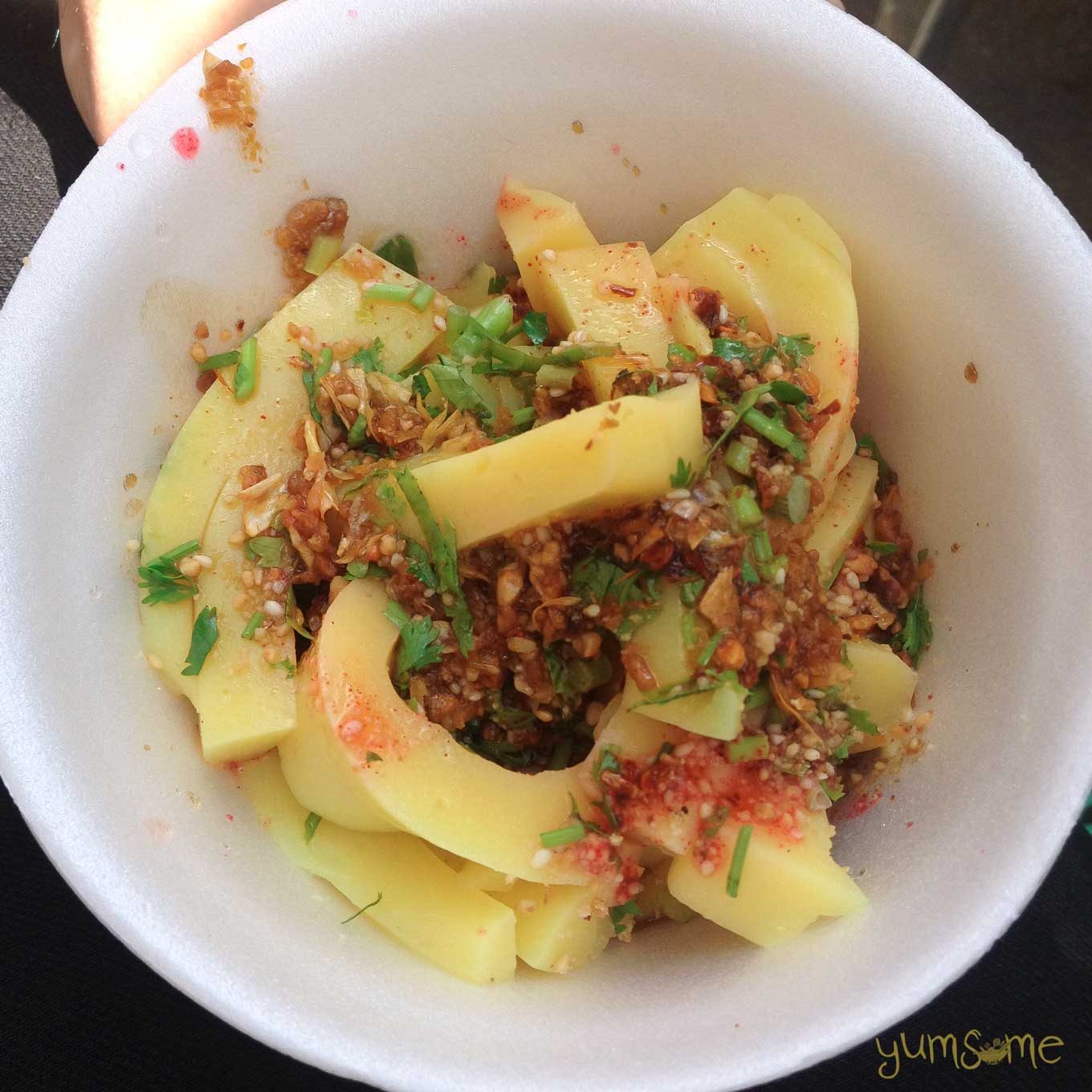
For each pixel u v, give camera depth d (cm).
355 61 21
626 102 22
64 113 28
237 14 25
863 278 22
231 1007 17
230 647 20
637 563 20
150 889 18
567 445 19
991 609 20
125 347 20
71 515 20
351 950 20
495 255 24
